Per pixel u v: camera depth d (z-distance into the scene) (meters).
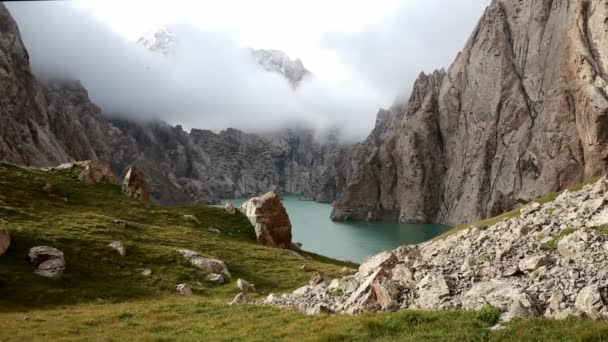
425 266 29.55
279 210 93.62
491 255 31.06
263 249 76.06
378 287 27.25
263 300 37.56
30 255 48.66
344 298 30.50
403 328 21.12
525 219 41.34
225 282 55.59
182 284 50.34
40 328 32.09
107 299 45.19
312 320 25.88
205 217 92.00
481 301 22.05
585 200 39.84
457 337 18.72
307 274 61.84
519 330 18.02
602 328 16.77
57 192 82.81
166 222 82.62
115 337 28.45
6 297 41.09
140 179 97.56
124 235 64.88
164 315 34.41
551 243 29.80
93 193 88.69
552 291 21.36
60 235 56.84
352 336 21.08
